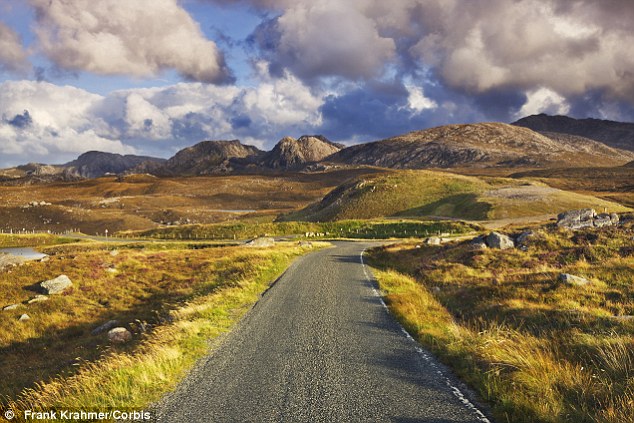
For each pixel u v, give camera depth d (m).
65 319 22.89
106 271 33.75
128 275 33.00
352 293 15.77
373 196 129.38
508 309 13.34
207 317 11.60
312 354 8.11
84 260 37.00
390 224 75.44
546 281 16.52
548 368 6.58
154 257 40.94
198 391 6.23
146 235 97.38
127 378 6.65
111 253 41.66
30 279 31.09
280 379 6.72
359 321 11.12
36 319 22.55
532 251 24.55
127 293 28.28
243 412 5.47
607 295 14.18
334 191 170.12
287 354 8.12
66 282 28.86
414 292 16.77
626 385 5.79
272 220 174.12
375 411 5.46
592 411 5.20
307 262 28.30
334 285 17.78
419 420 5.19
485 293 16.53
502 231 33.38
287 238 69.50
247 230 82.94
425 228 71.44
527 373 6.37
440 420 5.18
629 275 16.31
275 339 9.26
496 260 23.86
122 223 171.38
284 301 14.05
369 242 56.81
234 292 15.67
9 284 29.78
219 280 24.41
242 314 12.10
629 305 12.64
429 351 8.37
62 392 6.32
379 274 22.09
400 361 7.66
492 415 5.30
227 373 7.03
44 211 181.88
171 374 6.98
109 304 25.91
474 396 5.96
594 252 21.73
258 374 6.97
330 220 121.88
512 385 6.00
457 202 103.06
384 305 13.46
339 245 49.59
